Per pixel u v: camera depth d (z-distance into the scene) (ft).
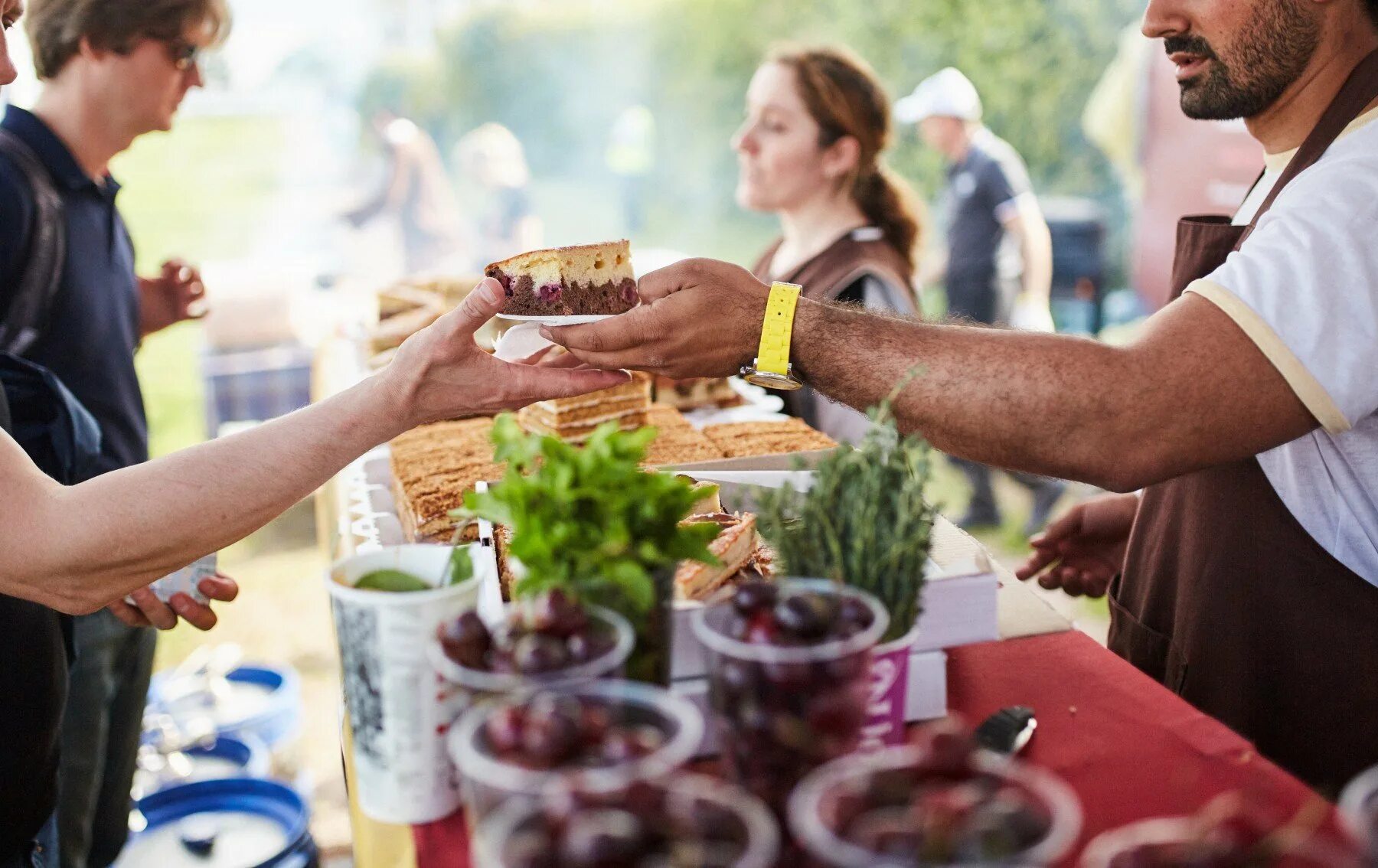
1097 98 30.14
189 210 41.32
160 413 26.76
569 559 3.71
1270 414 5.17
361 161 38.73
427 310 11.60
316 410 5.84
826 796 2.67
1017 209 21.94
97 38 9.20
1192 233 6.77
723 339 6.05
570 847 2.48
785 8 45.32
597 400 8.55
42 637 6.24
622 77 47.19
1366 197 5.22
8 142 8.96
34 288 8.93
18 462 5.54
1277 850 2.53
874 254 11.60
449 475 7.50
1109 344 5.40
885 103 12.27
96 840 10.12
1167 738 4.37
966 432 5.48
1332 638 5.90
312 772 12.48
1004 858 2.44
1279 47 6.22
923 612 4.32
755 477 6.10
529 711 2.96
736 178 46.21
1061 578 8.29
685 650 4.15
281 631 16.28
